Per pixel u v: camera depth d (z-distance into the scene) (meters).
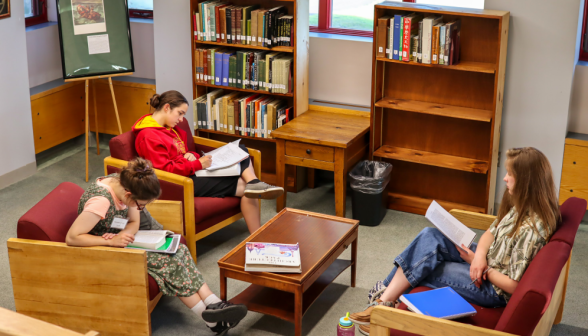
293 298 3.08
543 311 2.03
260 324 3.13
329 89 4.92
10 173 4.89
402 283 2.79
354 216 4.33
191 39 4.70
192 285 2.93
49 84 5.42
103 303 2.81
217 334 3.04
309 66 4.92
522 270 2.42
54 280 2.83
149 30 5.43
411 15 4.11
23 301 2.91
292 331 3.08
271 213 4.52
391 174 4.69
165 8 4.96
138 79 5.59
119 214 2.87
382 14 4.21
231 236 4.13
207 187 3.75
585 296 3.43
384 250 3.96
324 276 3.28
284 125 4.49
